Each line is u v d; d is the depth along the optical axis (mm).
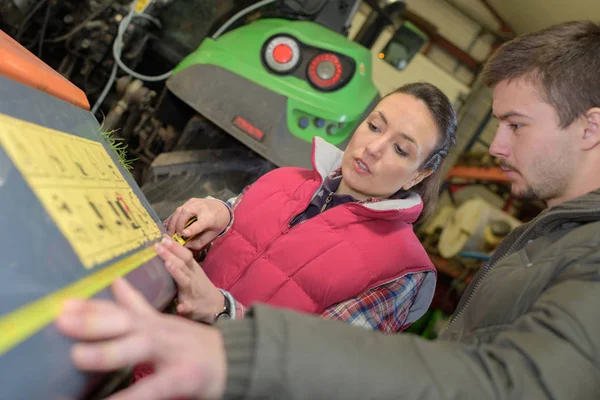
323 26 1885
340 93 1690
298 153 1683
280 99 1669
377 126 1098
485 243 3814
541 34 779
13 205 434
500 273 772
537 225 791
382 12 2162
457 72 4727
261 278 1017
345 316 953
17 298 378
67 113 715
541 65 745
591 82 712
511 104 773
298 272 1006
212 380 410
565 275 599
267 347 426
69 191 542
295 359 427
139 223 693
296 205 1095
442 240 4031
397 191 1146
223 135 1844
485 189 4699
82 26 1777
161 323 420
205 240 1051
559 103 727
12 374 342
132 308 426
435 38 4684
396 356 466
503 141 800
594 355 485
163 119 1894
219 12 1858
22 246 415
